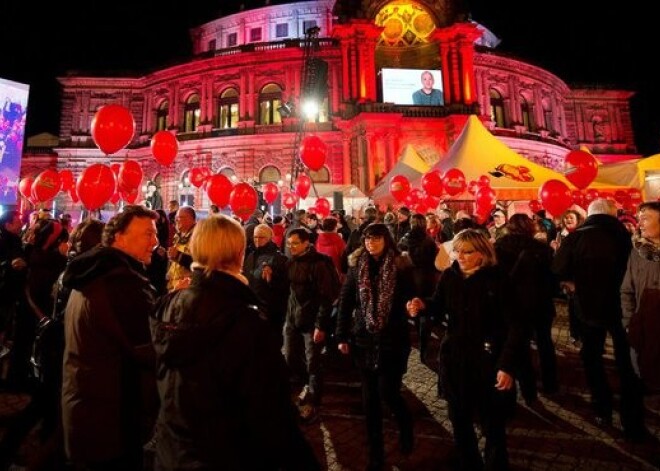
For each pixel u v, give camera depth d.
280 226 9.14
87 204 6.48
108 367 2.45
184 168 30.62
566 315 9.93
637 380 4.30
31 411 3.46
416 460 4.00
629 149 37.12
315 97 23.20
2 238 5.68
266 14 35.41
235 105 31.12
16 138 11.90
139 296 2.53
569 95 37.06
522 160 11.61
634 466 3.80
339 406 5.30
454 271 3.60
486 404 3.27
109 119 6.24
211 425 1.86
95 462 2.38
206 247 2.07
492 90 31.73
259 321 1.98
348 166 28.02
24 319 5.28
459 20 28.19
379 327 3.75
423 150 27.06
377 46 29.97
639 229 3.92
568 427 4.56
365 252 4.14
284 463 1.93
